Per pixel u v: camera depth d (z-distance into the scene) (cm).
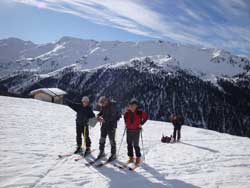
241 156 1274
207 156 1210
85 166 855
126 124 936
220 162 1088
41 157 911
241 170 958
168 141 1666
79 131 1020
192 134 2367
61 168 811
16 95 5562
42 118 1994
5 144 1033
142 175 813
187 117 19012
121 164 920
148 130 2364
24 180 681
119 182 732
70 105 1025
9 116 1823
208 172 901
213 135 2442
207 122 19075
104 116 951
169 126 2897
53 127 1636
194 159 1113
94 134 1647
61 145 1138
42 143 1130
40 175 728
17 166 789
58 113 2531
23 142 1105
